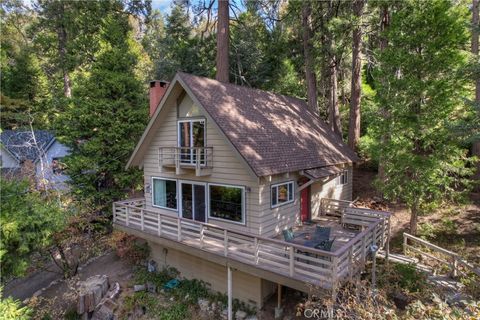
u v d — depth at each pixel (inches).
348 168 661.3
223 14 718.5
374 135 528.1
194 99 426.6
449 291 357.7
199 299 426.3
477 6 601.6
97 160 636.1
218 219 445.7
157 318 410.3
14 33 1182.3
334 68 864.9
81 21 1013.2
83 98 653.9
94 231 658.2
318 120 692.7
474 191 641.0
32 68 1171.9
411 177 498.3
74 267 553.6
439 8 428.5
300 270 307.3
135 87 689.6
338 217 542.6
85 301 446.3
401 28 467.5
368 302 242.1
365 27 728.3
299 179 488.7
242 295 401.7
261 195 399.9
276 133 482.9
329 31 738.2
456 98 449.1
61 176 831.1
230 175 422.3
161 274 503.2
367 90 1039.6
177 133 487.2
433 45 434.6
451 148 447.8
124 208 541.6
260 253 349.7
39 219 331.6
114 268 560.1
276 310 366.9
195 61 992.2
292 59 968.3
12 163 866.8
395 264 417.7
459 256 397.4
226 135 391.9
